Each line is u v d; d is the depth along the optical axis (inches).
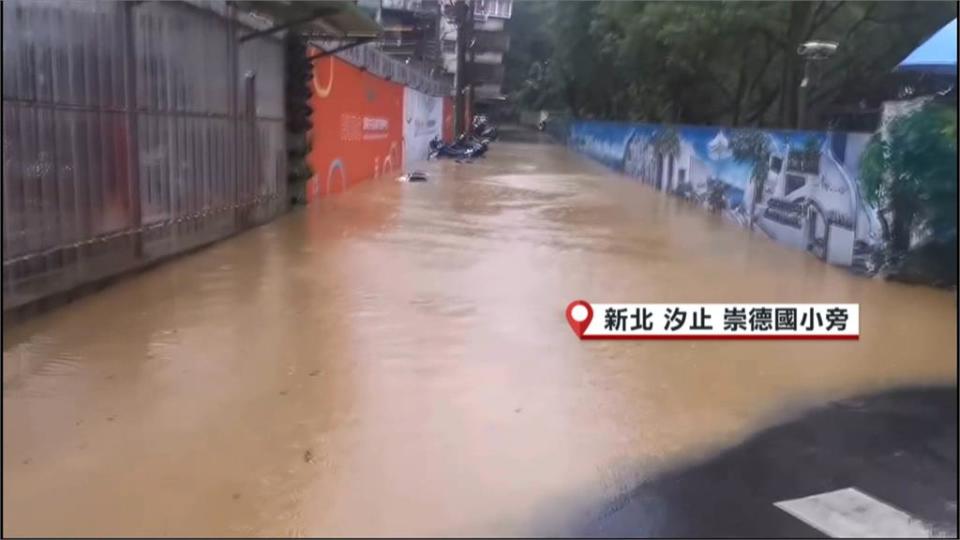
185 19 374.6
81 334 253.4
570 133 1838.1
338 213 551.5
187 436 181.0
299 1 423.2
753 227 538.9
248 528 144.3
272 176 510.6
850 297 337.7
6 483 158.1
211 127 409.4
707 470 172.9
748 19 758.5
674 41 812.0
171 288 316.5
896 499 162.1
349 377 220.7
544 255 416.2
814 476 171.6
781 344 268.1
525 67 2758.4
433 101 1370.6
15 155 255.8
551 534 145.8
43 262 272.8
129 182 327.6
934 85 612.1
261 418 191.8
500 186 820.6
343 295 311.0
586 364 240.1
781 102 828.6
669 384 225.9
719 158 631.8
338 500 154.8
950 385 229.0
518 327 275.4
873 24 834.8
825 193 432.5
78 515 146.8
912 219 364.5
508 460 173.9
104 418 190.1
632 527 148.8
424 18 1550.2
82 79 292.2
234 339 251.8
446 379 222.1
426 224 511.5
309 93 550.0
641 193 796.6
